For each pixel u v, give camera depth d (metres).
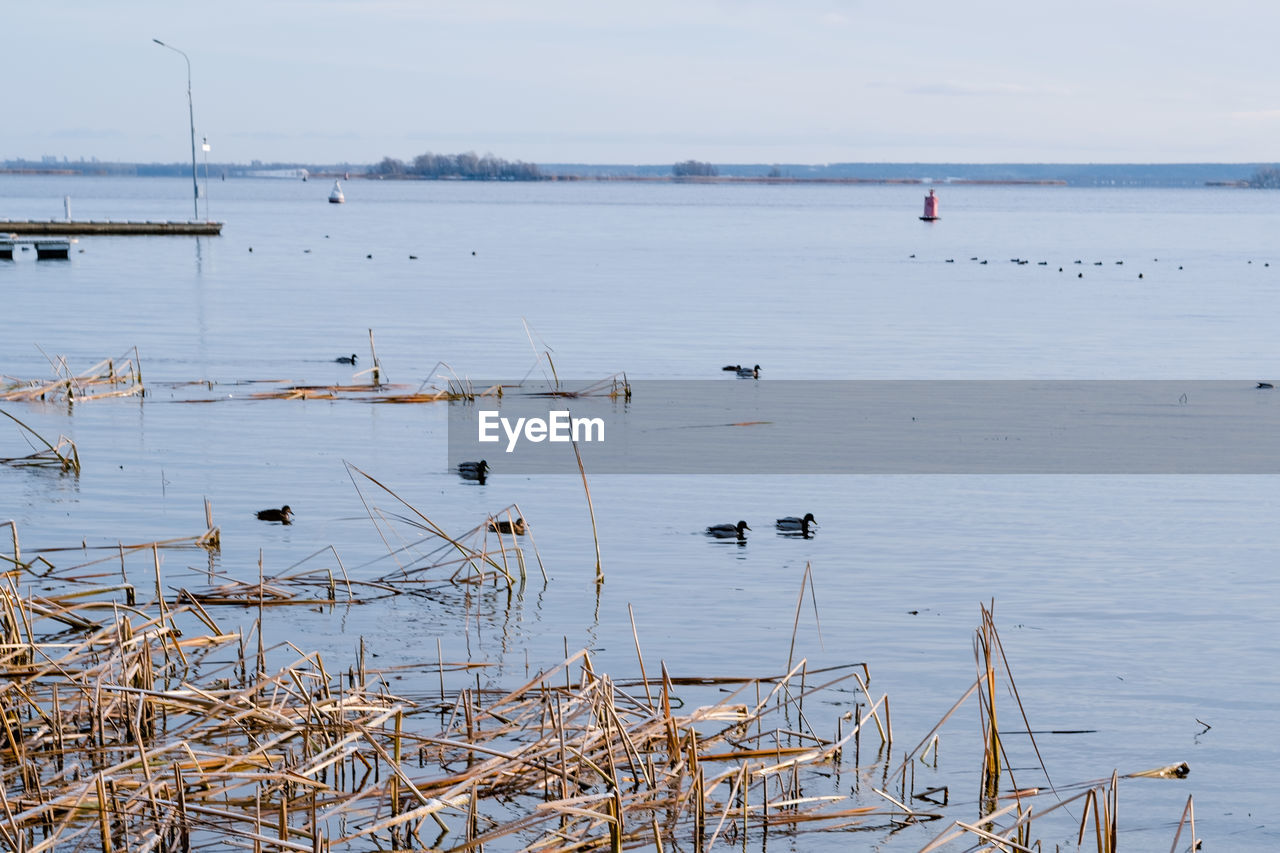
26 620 11.99
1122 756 11.16
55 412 27.58
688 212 198.75
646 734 10.18
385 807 9.98
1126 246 110.38
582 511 19.80
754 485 21.81
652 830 9.58
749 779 10.05
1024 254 97.06
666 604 15.08
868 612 14.87
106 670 10.75
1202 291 63.69
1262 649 13.73
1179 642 13.94
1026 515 19.81
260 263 74.94
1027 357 39.00
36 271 65.81
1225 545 18.09
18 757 10.00
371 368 32.59
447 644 13.62
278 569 16.30
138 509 19.30
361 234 114.81
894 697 12.35
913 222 165.50
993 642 13.88
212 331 42.88
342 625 14.20
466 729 10.90
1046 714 12.02
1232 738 11.54
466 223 144.00
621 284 65.12
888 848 9.52
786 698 12.13
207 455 23.28
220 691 10.51
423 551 17.30
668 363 37.25
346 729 10.34
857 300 57.66
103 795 8.55
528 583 15.90
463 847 8.83
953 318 50.28
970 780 10.68
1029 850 8.95
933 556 17.38
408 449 24.28
